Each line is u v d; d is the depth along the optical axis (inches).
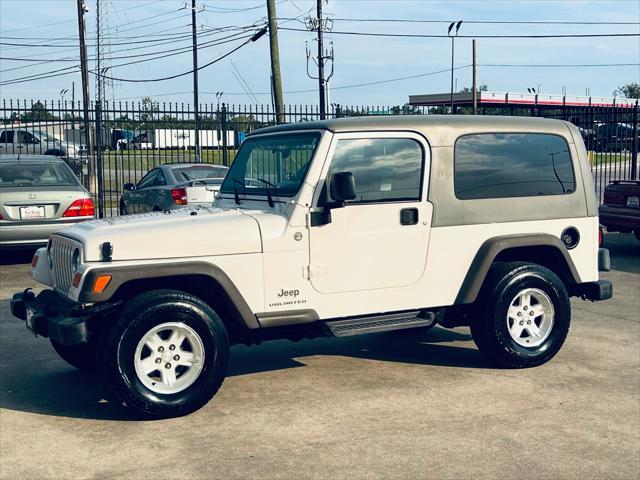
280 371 253.6
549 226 255.4
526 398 224.2
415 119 238.4
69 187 461.7
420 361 264.7
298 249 221.8
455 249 241.9
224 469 175.0
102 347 202.7
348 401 221.8
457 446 188.1
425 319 238.7
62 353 252.2
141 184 578.2
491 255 243.3
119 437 195.5
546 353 253.3
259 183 243.6
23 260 499.2
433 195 237.6
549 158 256.5
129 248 205.5
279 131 243.6
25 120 676.1
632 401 222.1
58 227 450.6
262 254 217.8
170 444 190.4
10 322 327.9
